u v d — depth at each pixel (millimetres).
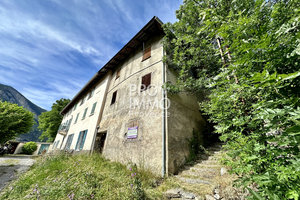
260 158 1178
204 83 4410
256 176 1083
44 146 23234
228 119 1806
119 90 8281
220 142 6316
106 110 8805
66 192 3025
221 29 1664
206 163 4352
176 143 4641
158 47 6762
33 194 3092
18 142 22328
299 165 811
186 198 2684
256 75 965
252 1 1738
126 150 5582
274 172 999
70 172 4086
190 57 5281
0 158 11031
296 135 835
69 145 11172
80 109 13203
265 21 1422
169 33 5785
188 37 3877
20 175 5234
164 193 2920
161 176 3820
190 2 3154
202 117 6812
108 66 10422
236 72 1439
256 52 1200
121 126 6551
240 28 1460
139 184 2908
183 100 6000
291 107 930
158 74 5887
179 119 5273
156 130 4746
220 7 1973
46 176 4262
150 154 4523
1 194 3469
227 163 1514
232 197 2242
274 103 1043
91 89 13023
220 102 1875
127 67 8508
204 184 3029
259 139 1297
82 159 6145
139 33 7434
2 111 15750
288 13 1312
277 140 981
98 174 3861
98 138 8422
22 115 17109
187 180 3436
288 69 1194
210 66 4320
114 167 4801
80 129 10773
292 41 1046
